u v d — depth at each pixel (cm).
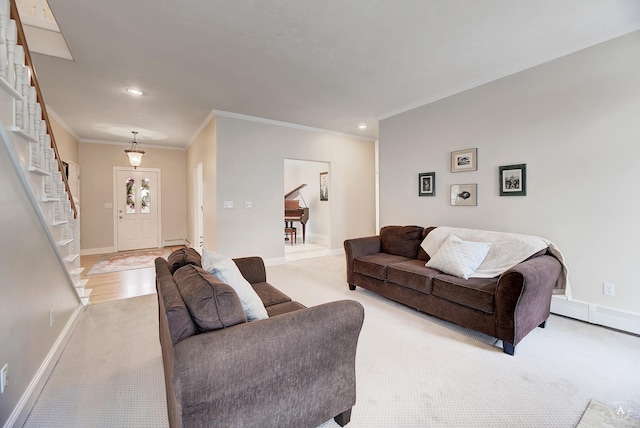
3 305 134
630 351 206
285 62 283
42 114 214
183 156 718
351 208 593
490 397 160
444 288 245
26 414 146
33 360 163
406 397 160
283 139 495
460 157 345
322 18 216
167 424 143
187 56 270
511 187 299
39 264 182
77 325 254
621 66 232
